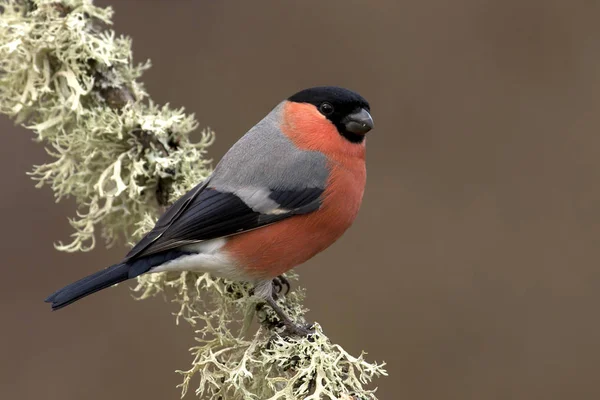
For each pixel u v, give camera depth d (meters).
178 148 8.77
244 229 7.91
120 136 8.46
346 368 7.15
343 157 8.21
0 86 8.98
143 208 8.70
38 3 8.88
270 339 7.48
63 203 12.72
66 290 7.43
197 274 8.31
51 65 8.89
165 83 13.86
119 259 12.40
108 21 9.08
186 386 7.35
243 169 8.11
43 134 8.96
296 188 8.04
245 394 7.03
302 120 8.25
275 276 8.15
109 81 8.93
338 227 8.34
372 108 13.96
